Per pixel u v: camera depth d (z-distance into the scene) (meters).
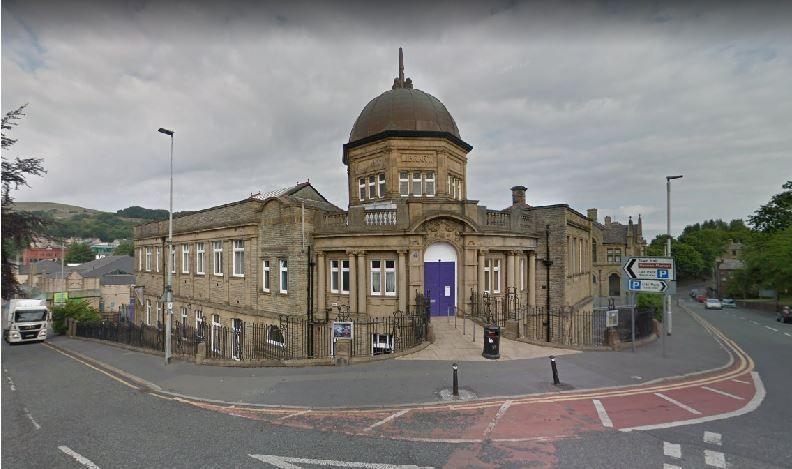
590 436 7.28
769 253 46.97
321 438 7.34
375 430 7.65
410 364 12.09
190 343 19.53
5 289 20.78
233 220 22.61
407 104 22.08
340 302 18.34
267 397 9.75
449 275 17.81
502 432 7.47
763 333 24.95
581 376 10.96
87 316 31.44
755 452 6.62
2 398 10.55
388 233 17.12
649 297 27.22
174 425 8.16
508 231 19.06
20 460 6.67
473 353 13.18
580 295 27.56
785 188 52.12
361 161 22.88
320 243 18.69
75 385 11.95
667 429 7.58
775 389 10.30
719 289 69.56
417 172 21.53
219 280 23.73
